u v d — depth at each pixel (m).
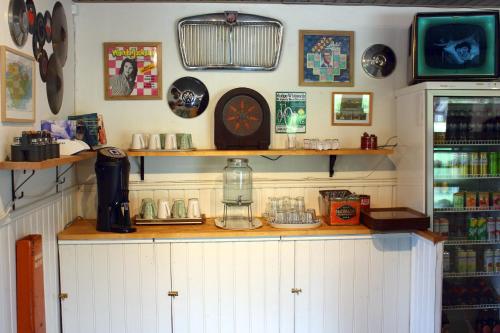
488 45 2.75
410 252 2.75
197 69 2.95
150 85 2.95
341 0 2.94
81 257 2.56
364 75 3.06
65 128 2.36
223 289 2.64
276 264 2.66
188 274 2.62
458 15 2.75
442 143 2.75
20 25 2.02
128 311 2.60
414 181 2.80
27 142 1.81
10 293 1.94
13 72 1.92
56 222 2.54
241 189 2.94
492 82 2.63
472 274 2.86
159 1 2.91
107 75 2.92
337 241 2.69
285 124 3.03
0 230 1.85
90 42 2.91
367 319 2.74
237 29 2.96
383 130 3.08
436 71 2.77
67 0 2.75
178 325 2.63
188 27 2.92
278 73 3.01
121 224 2.59
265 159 3.03
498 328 2.93
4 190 1.88
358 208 2.78
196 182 3.00
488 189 2.98
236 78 2.99
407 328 2.78
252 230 2.64
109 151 2.59
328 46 3.03
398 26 3.06
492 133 2.83
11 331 1.95
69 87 2.79
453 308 2.85
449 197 2.85
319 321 2.71
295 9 3.00
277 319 2.68
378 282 2.73
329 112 3.05
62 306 2.57
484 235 2.89
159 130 2.97
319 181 3.06
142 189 2.98
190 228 2.70
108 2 2.90
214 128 2.88
